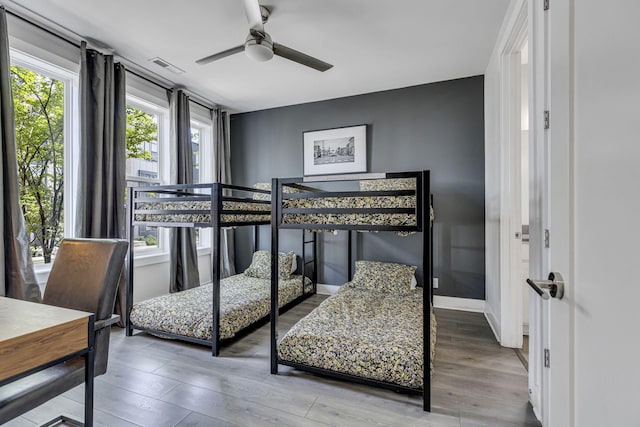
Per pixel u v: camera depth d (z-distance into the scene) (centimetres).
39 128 258
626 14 55
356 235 387
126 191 326
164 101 353
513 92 244
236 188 263
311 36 255
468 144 335
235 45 270
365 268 349
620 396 56
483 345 248
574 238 74
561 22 81
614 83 58
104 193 281
